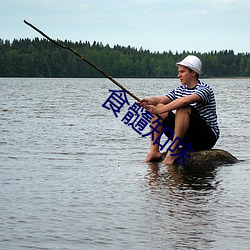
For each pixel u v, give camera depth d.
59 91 51.00
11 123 17.12
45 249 5.38
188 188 7.93
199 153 10.24
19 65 133.12
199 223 6.23
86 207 6.81
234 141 13.65
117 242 5.60
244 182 8.44
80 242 5.58
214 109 10.29
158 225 6.14
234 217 6.47
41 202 7.01
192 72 10.27
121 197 7.33
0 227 5.98
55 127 16.17
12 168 9.30
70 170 9.19
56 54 132.25
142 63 166.88
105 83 95.25
